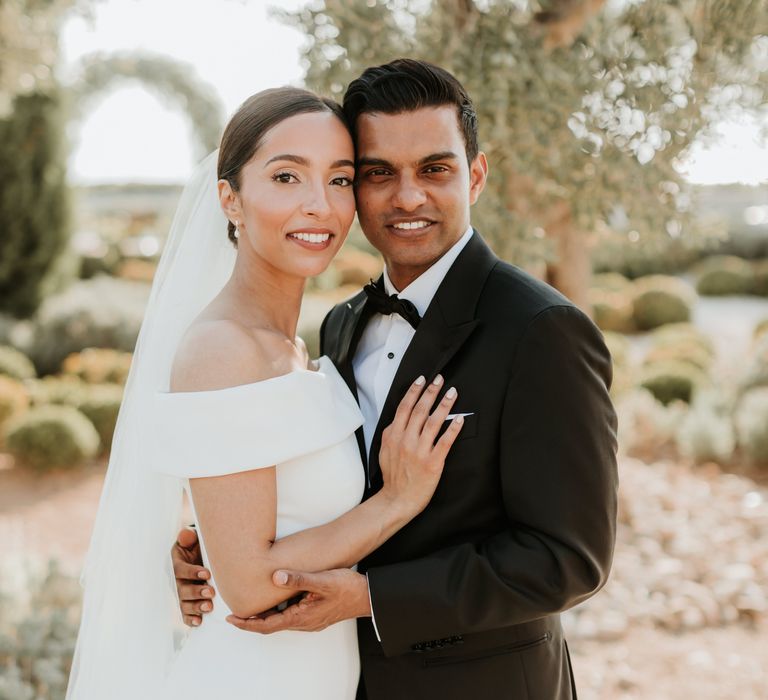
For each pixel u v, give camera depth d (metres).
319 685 1.73
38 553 5.40
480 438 1.70
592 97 3.08
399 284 2.00
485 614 1.61
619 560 4.91
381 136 1.80
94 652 1.93
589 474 1.64
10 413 7.90
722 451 7.12
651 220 3.27
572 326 1.68
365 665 1.82
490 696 1.73
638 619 4.28
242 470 1.56
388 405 1.81
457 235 1.89
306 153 1.69
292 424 1.62
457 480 1.72
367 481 1.86
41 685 3.11
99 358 9.46
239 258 1.80
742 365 8.65
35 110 12.11
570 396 1.65
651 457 7.39
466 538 1.74
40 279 12.45
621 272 23.11
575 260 4.12
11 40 4.60
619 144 3.12
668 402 9.17
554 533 1.61
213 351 1.61
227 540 1.57
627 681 3.69
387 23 2.96
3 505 6.47
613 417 1.73
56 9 4.45
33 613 3.47
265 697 1.68
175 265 1.96
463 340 1.74
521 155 3.02
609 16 3.25
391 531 1.67
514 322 1.70
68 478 7.17
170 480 1.92
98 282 14.16
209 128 14.45
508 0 3.01
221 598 1.75
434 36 3.00
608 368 1.75
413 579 1.62
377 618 1.61
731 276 21.12
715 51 2.90
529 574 1.60
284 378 1.63
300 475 1.70
